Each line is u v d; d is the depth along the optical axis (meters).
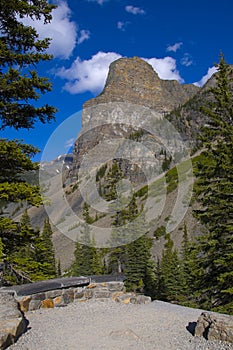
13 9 9.30
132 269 28.97
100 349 5.46
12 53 9.66
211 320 5.97
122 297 9.39
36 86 9.49
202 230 19.70
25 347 5.43
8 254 9.39
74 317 7.68
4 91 9.44
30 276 9.49
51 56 9.98
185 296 32.16
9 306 6.66
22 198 8.60
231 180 16.69
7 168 9.12
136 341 5.88
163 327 6.78
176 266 34.81
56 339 5.96
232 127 17.19
